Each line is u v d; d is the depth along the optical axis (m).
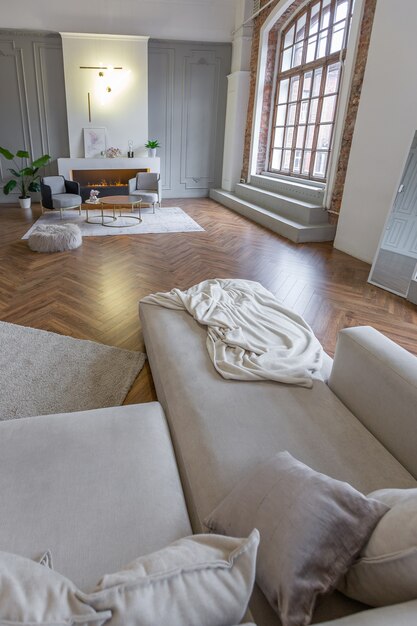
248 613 0.74
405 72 3.54
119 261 4.06
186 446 1.20
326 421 1.32
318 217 5.18
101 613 0.49
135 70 6.79
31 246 4.29
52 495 0.97
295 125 6.20
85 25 6.55
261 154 7.14
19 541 0.86
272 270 3.96
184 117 7.57
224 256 4.36
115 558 0.84
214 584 0.57
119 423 1.26
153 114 7.41
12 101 6.72
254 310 2.11
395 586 0.63
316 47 5.55
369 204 4.18
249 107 7.12
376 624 0.55
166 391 1.49
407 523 0.65
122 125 7.05
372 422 1.34
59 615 0.48
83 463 1.08
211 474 1.07
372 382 1.33
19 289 3.27
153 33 6.87
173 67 7.18
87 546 0.86
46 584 0.53
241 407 1.35
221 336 1.80
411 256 3.33
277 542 0.71
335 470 1.11
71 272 3.70
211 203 7.61
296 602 0.65
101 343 2.47
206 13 6.91
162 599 0.53
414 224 3.33
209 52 7.23
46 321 2.74
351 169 4.38
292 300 3.26
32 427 1.20
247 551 0.62
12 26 6.33
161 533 0.90
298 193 5.85
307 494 0.76
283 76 6.44
